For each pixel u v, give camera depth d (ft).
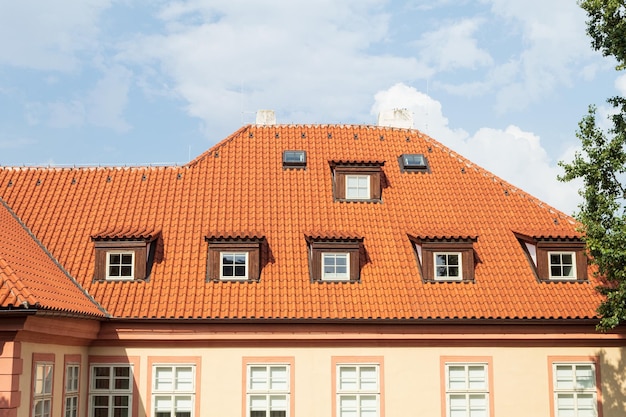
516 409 78.18
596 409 78.84
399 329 77.41
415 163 95.14
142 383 75.82
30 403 59.52
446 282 81.20
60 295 66.85
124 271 80.23
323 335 76.64
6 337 56.34
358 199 90.12
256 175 92.38
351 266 80.89
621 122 71.72
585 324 79.10
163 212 87.20
